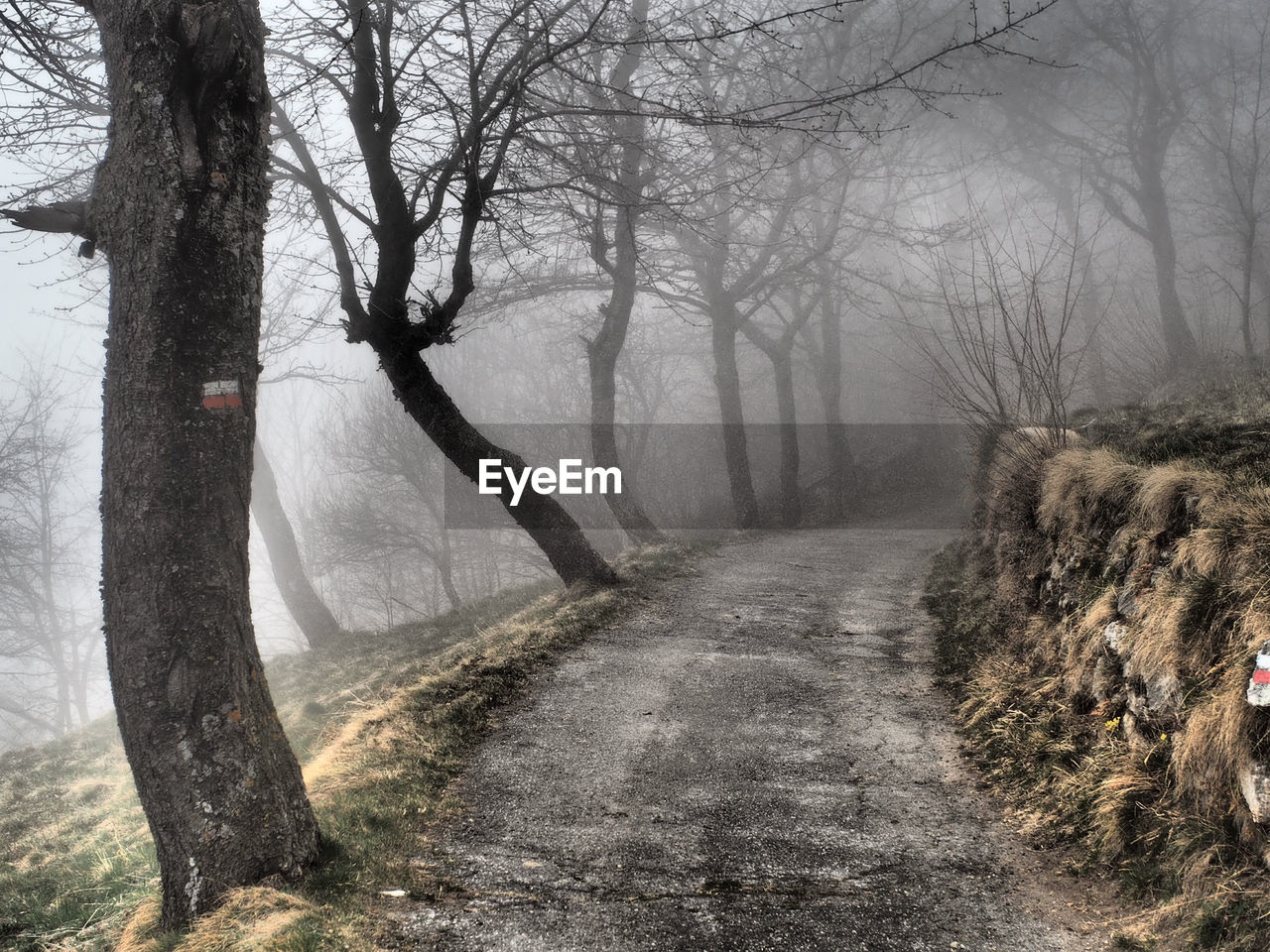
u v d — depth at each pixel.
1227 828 3.89
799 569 13.18
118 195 4.35
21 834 8.09
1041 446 8.23
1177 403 9.84
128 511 4.24
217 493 4.39
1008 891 4.29
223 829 4.23
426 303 10.22
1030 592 7.62
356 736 6.83
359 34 8.84
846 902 4.23
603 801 5.54
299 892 4.27
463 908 4.23
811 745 6.38
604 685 7.79
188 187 4.35
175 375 4.31
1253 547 4.41
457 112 9.17
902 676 7.83
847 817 5.22
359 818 5.17
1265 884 3.55
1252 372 11.23
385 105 9.23
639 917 4.14
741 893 4.36
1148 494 5.66
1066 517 7.11
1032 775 5.36
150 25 4.27
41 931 5.17
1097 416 10.39
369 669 11.54
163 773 4.21
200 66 4.30
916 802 5.39
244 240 4.55
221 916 3.98
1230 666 4.12
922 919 4.06
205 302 4.39
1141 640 4.92
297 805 4.56
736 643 9.05
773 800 5.48
